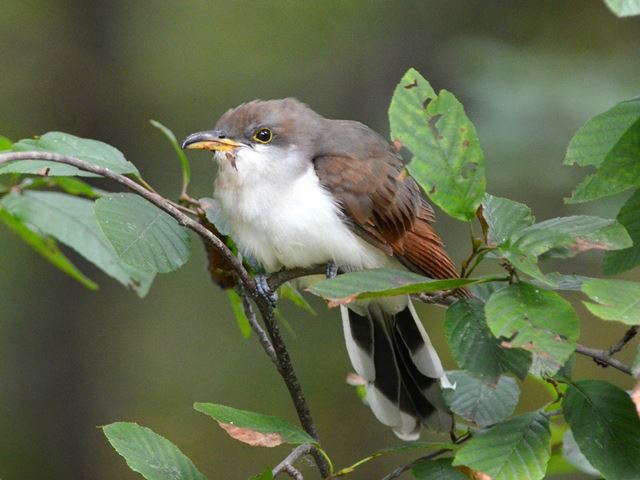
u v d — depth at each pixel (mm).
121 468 15445
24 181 7195
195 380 15688
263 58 16031
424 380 7188
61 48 16031
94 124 15844
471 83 12703
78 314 15766
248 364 15781
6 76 15828
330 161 7285
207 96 15984
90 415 15602
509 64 12852
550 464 7223
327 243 7156
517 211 5008
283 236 7172
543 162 12141
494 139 12195
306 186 7203
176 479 4887
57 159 4992
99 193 7305
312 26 15977
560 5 14469
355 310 7406
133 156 15719
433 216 7645
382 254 7355
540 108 12367
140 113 15922
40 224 7047
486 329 4727
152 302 16047
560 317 4324
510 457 4852
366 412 15359
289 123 7406
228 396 15469
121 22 16266
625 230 4535
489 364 4664
